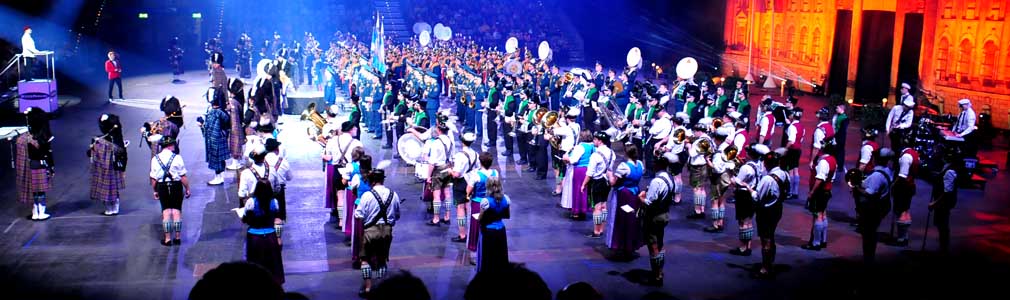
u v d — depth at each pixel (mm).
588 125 25438
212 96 17766
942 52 27578
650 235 11555
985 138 23594
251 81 38688
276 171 12625
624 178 12781
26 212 14961
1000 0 25047
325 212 15523
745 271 12430
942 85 27656
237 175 16562
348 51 33156
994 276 12305
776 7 37344
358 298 11070
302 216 15203
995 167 19281
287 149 21500
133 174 18125
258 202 10562
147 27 48406
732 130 17078
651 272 11883
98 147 14516
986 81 25750
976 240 14227
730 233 14492
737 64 40719
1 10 39719
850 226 15047
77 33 43562
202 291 4328
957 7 26812
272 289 4414
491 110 22594
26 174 14219
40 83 25188
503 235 11367
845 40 33312
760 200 11906
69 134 23094
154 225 14336
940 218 13227
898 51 29547
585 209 15336
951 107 27266
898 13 29422
